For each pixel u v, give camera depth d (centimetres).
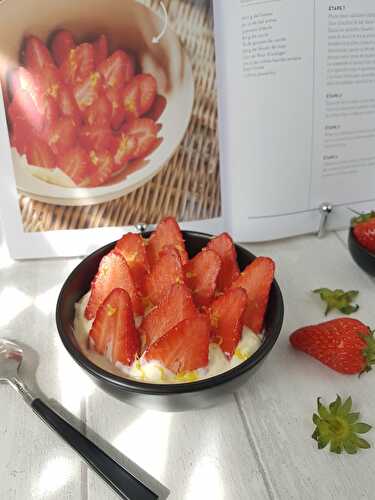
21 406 49
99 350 48
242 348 46
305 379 52
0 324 60
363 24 65
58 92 64
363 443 44
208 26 63
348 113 69
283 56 64
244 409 49
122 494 40
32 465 44
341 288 65
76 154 67
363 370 50
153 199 71
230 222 73
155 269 52
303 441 45
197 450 45
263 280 49
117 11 62
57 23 62
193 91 66
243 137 67
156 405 43
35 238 71
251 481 42
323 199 74
